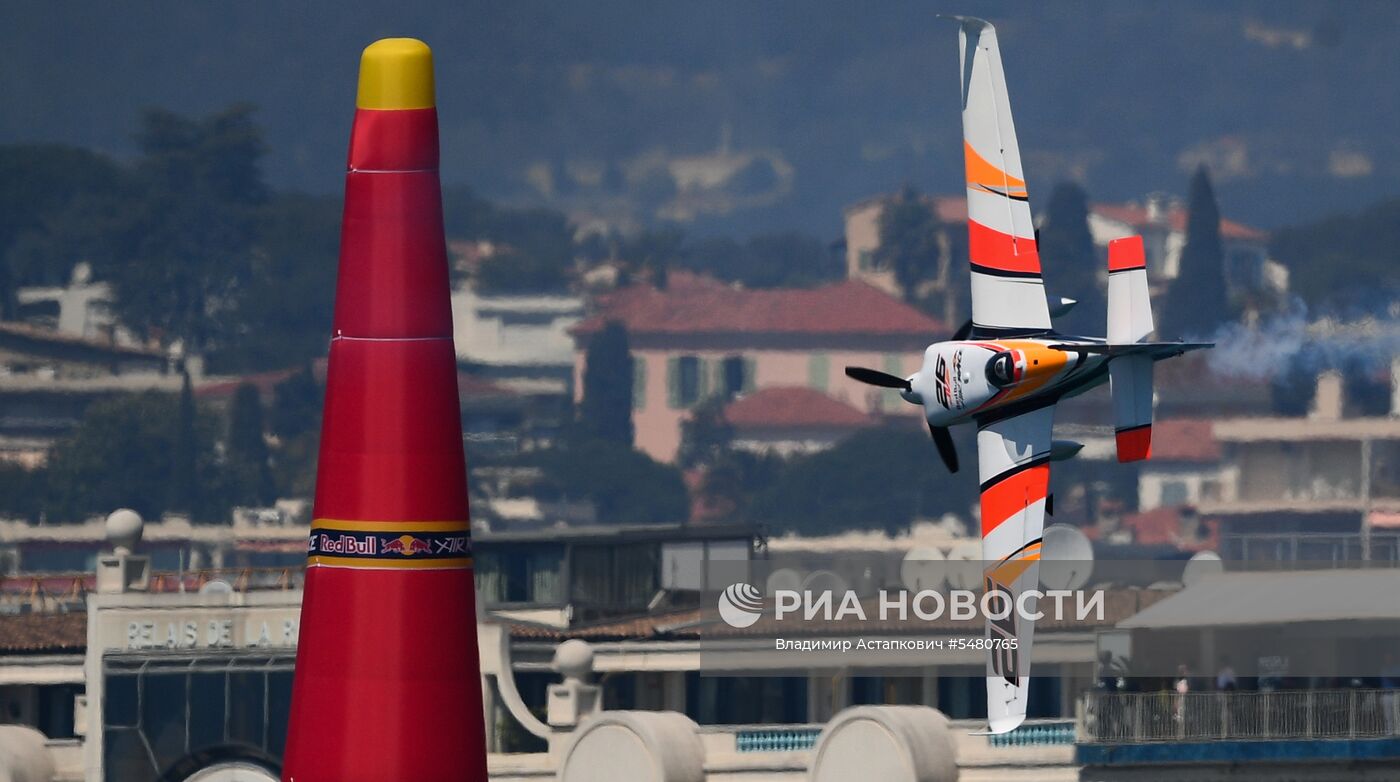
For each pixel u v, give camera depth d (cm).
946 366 13650
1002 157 13862
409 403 11925
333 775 11825
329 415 12038
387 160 12025
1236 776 18012
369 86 12088
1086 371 13388
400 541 11875
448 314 12100
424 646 11881
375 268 11975
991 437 13575
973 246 13875
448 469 11994
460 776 11938
